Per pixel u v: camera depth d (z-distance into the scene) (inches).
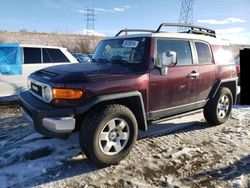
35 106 133.0
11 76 283.7
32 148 161.9
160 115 165.3
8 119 229.5
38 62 297.7
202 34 211.3
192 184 126.3
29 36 1632.6
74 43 1633.9
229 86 225.5
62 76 133.6
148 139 181.2
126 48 166.4
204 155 157.4
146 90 151.6
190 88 179.8
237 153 160.2
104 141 138.0
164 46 165.0
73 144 168.4
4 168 138.5
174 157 154.3
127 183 126.6
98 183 126.4
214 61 200.7
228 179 130.5
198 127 209.6
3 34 1577.3
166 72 159.5
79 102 129.2
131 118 143.9
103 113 133.8
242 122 224.2
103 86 133.9
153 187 123.6
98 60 180.7
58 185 124.2
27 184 124.5
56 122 124.9
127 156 153.7
